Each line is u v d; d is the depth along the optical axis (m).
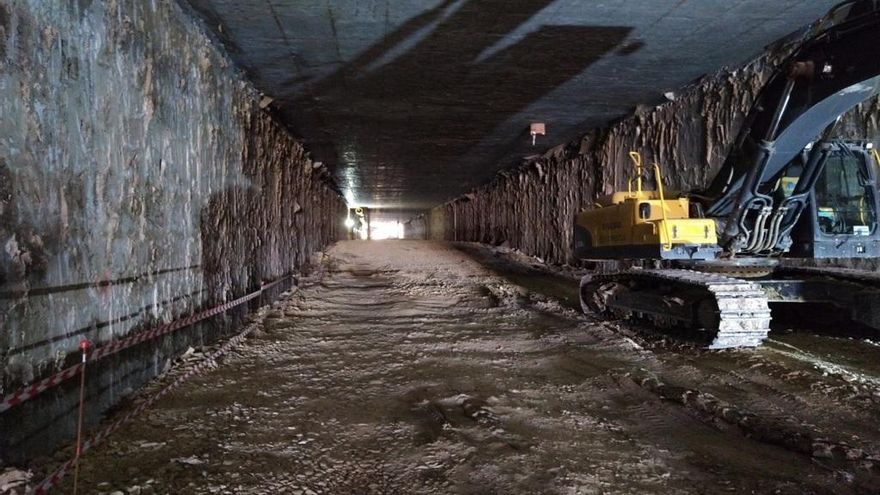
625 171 13.47
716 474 3.54
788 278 8.10
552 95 11.46
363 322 9.03
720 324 6.34
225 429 4.29
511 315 9.59
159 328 5.18
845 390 5.02
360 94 11.12
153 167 5.45
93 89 4.29
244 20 7.38
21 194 3.37
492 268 17.78
